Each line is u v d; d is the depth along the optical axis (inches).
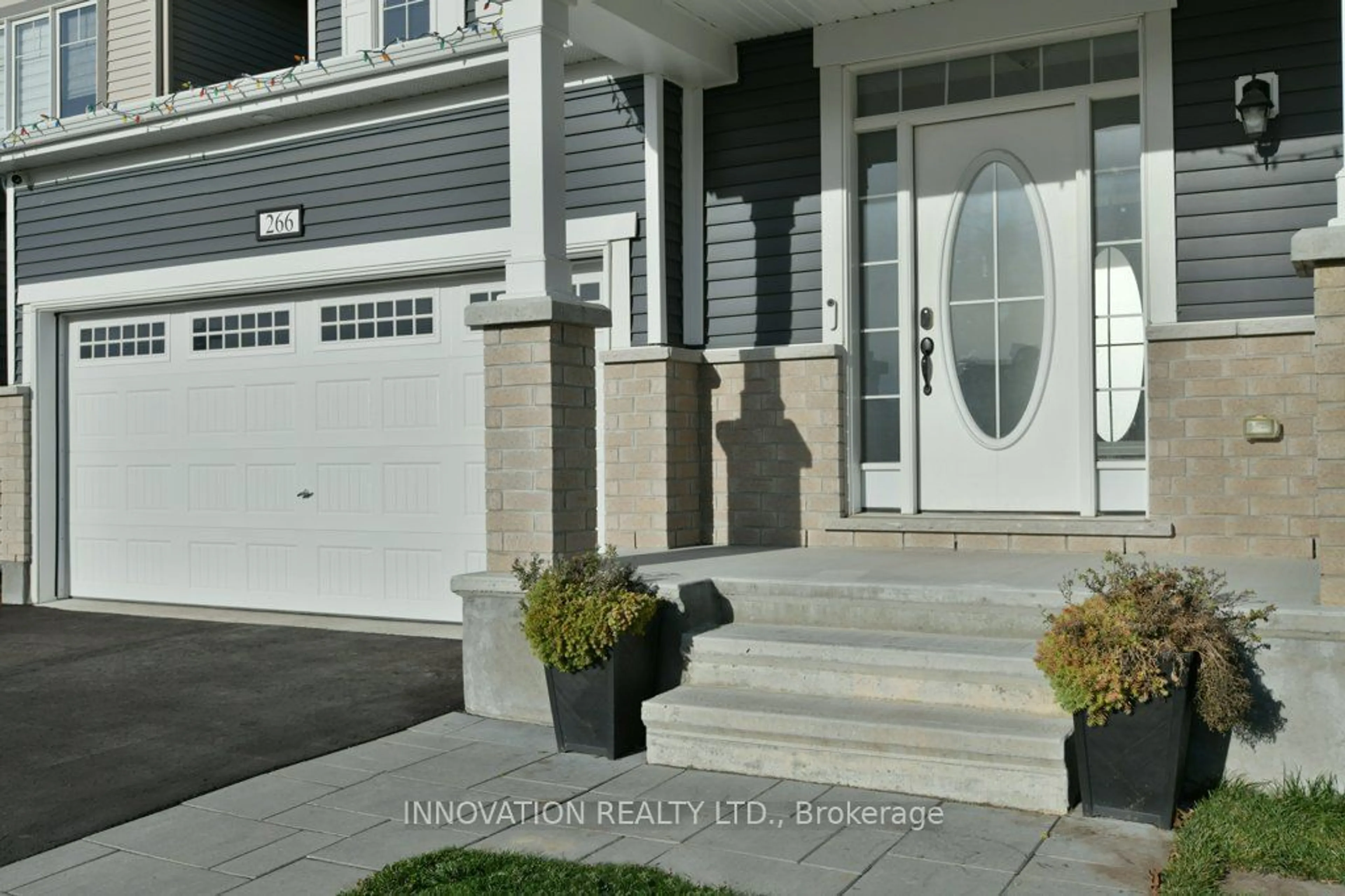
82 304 400.8
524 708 241.9
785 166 304.2
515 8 251.1
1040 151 284.0
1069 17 272.5
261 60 524.1
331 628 341.4
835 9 288.2
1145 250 266.7
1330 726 179.5
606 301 313.6
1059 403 282.4
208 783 204.2
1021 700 194.9
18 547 406.0
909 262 295.1
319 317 365.4
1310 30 253.4
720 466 308.5
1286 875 154.5
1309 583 213.2
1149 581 180.9
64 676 285.7
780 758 200.4
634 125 310.8
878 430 301.7
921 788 189.5
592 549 252.4
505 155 330.3
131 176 391.9
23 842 178.2
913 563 258.4
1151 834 170.6
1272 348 252.2
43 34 501.0
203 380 386.6
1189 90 263.1
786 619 233.5
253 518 377.4
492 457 249.1
